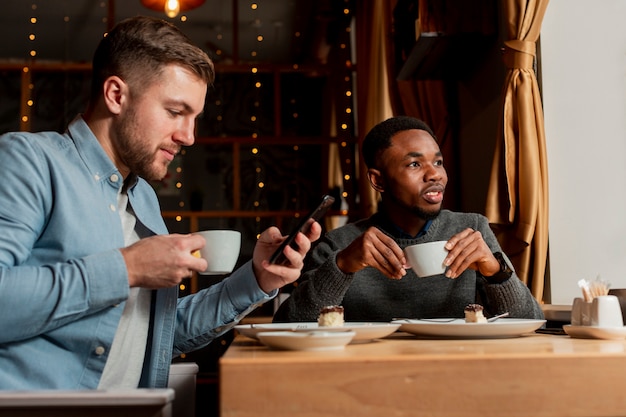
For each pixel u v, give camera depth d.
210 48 5.38
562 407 0.80
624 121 2.25
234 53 5.38
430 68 2.95
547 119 2.26
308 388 0.78
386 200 1.84
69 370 1.11
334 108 5.27
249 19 5.39
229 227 5.12
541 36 2.28
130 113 1.22
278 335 0.90
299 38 5.39
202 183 5.15
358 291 1.75
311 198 5.16
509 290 1.42
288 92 5.30
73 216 1.15
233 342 1.12
